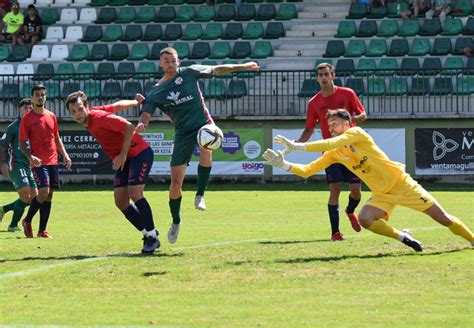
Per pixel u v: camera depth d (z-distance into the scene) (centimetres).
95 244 2006
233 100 4578
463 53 4972
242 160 4362
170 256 1747
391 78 4544
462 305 1284
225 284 1453
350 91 2080
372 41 5053
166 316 1238
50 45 5341
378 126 4300
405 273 1519
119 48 5203
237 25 5303
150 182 4384
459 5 5381
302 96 4509
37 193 2230
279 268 1582
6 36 5356
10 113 4666
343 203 3253
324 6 5500
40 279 1520
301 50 5162
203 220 2678
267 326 1174
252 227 2430
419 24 5197
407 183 1730
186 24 5375
